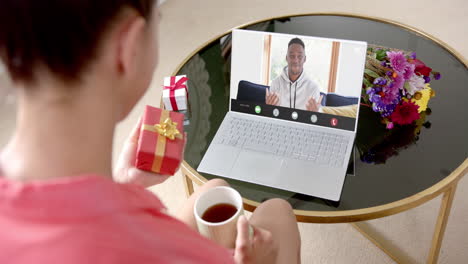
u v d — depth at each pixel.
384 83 1.29
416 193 1.14
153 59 0.45
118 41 0.37
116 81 0.39
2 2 0.32
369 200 1.13
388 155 1.24
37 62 0.33
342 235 1.66
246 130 1.30
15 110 0.36
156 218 0.37
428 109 1.37
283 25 1.77
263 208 1.05
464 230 1.61
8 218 0.31
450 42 2.32
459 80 1.46
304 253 1.62
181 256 0.36
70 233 0.31
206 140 1.34
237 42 1.30
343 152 1.21
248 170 1.19
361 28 1.71
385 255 1.58
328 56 1.22
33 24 0.32
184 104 1.46
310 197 1.14
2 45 0.33
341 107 1.25
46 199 0.31
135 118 2.16
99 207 0.33
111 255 0.32
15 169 0.35
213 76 1.58
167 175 1.08
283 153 1.22
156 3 0.44
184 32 2.68
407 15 2.55
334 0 2.76
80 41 0.34
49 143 0.35
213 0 2.91
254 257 0.80
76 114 0.35
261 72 1.30
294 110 1.30
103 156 0.38
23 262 0.31
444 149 1.24
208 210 0.99
